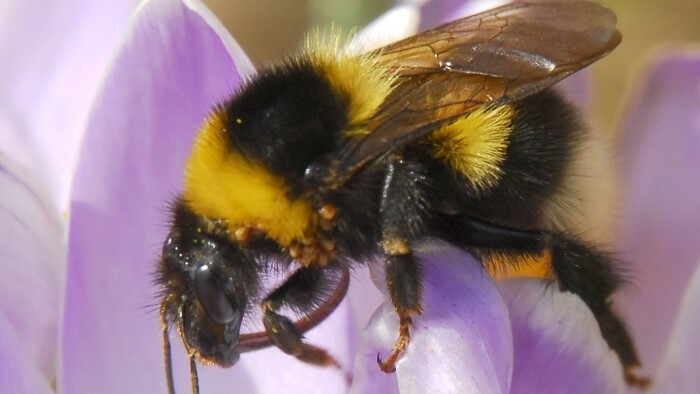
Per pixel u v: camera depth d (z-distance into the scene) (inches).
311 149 5.1
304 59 5.1
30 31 6.0
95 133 5.5
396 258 5.1
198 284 5.1
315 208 5.1
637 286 5.7
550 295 5.3
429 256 5.2
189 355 5.1
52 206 5.9
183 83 5.5
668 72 5.9
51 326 5.7
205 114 5.3
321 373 5.6
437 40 5.2
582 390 5.3
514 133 5.3
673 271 5.8
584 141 5.4
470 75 5.2
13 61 6.0
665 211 5.9
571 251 5.3
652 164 5.9
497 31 5.2
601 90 8.6
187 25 5.4
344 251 5.2
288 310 5.2
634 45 8.8
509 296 5.3
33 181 5.9
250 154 5.0
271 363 5.6
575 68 5.2
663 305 5.8
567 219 5.4
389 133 5.1
